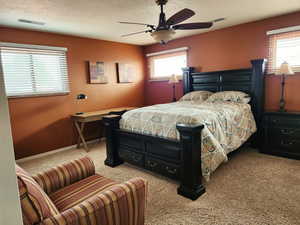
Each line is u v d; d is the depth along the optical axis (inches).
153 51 214.4
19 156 140.3
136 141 110.7
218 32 165.8
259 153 136.4
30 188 39.0
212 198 85.1
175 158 92.9
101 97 187.0
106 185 63.2
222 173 107.0
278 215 73.0
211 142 90.0
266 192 88.0
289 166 113.7
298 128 121.4
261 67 138.6
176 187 95.8
